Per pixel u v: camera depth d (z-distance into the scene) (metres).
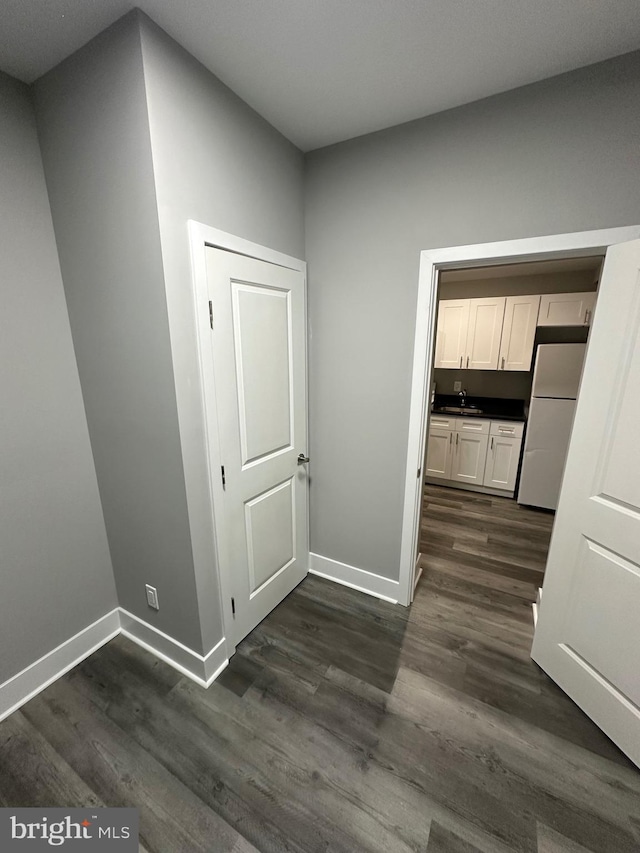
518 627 1.99
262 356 1.76
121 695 1.58
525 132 1.46
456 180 1.61
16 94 1.36
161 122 1.18
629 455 1.28
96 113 1.24
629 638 1.31
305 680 1.66
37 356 1.51
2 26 1.12
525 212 1.51
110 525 1.80
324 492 2.31
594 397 1.40
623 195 1.35
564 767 1.30
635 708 1.30
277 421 1.92
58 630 1.68
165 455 1.45
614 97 1.30
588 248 1.44
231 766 1.30
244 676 1.68
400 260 1.79
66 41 1.19
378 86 1.44
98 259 1.40
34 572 1.58
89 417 1.69
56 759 1.33
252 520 1.84
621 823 1.15
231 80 1.40
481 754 1.35
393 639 1.90
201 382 1.43
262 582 1.99
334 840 1.11
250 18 1.13
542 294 3.64
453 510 3.55
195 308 1.37
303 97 1.50
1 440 1.43
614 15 1.11
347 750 1.36
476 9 1.11
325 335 2.08
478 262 1.67
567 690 1.57
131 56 1.12
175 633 1.69
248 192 1.58
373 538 2.19
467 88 1.45
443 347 4.11
